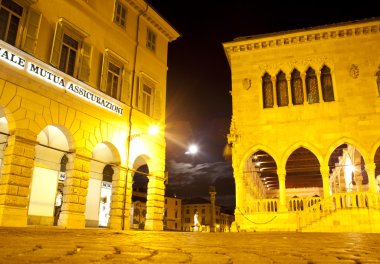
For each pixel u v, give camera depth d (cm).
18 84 1672
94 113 2116
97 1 2283
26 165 1659
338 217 2228
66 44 2027
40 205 2105
